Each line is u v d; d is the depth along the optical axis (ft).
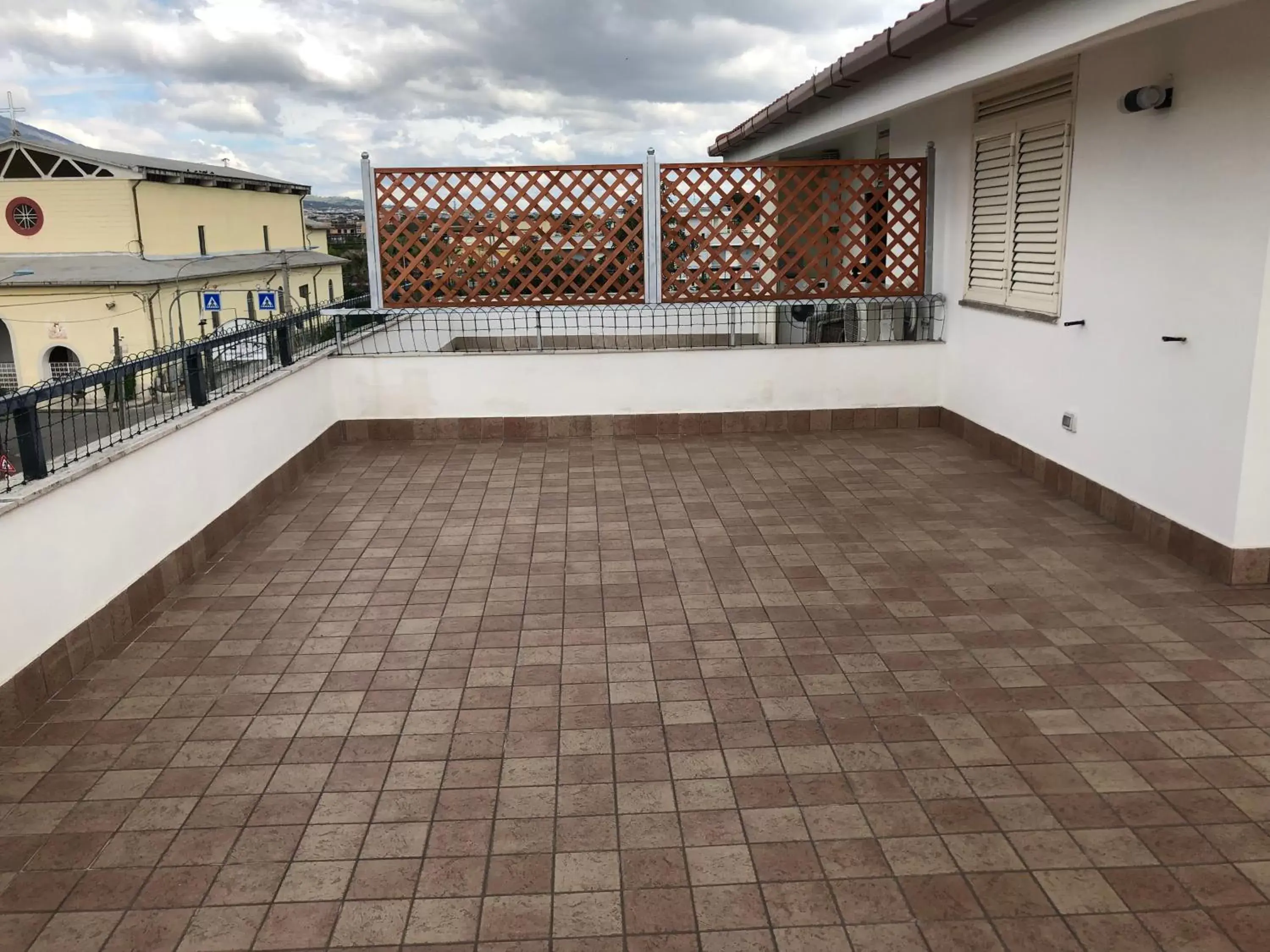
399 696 11.22
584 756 9.84
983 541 16.07
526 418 24.58
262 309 91.15
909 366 24.57
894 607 13.44
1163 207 14.83
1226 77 13.17
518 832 8.61
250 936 7.36
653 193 23.84
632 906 7.62
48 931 7.43
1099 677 11.25
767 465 21.42
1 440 10.84
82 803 9.13
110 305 79.05
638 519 17.81
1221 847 8.16
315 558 16.02
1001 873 7.91
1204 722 10.18
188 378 15.78
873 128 29.07
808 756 9.74
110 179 83.30
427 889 7.86
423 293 24.26
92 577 12.32
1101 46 15.60
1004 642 12.23
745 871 8.01
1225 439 13.66
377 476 21.21
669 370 24.39
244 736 10.35
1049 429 18.95
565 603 13.91
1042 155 18.84
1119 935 7.18
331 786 9.39
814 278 24.90
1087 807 8.77
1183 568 14.55
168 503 14.57
